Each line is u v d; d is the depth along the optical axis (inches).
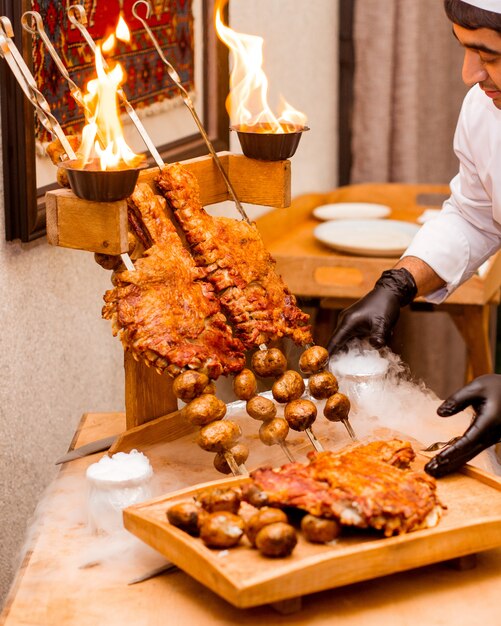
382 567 43.9
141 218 56.3
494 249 80.0
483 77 56.7
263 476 46.5
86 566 48.3
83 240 51.8
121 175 49.6
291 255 104.5
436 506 47.1
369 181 139.1
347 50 138.9
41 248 71.5
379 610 44.6
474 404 54.6
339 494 44.4
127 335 53.3
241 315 58.3
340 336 67.7
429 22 132.5
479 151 74.6
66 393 77.5
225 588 41.2
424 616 44.2
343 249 108.7
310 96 130.9
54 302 74.2
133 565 48.4
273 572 41.3
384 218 128.0
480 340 107.8
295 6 122.3
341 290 104.4
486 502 49.3
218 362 54.2
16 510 70.3
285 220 121.7
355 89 136.4
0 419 67.0
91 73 73.8
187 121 91.7
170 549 44.8
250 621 43.8
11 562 70.1
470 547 46.4
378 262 102.8
